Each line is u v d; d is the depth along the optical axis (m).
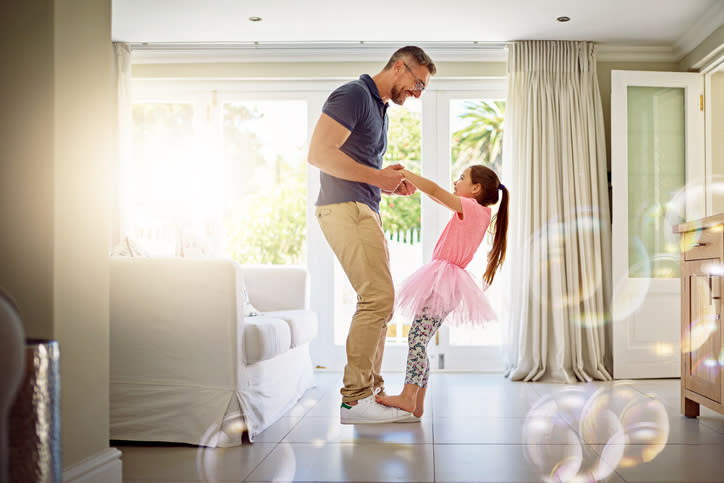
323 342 4.48
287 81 4.56
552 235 4.13
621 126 4.20
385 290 2.49
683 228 2.79
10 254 1.56
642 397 3.38
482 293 2.69
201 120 4.58
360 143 2.58
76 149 1.66
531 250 4.16
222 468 2.02
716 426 2.62
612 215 4.22
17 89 1.59
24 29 1.59
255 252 4.61
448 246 2.69
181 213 4.57
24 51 1.59
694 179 4.28
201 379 2.37
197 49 4.45
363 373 2.51
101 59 1.79
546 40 4.28
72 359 1.62
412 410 2.56
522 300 4.11
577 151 4.20
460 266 2.71
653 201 4.30
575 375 4.05
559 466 2.02
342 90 2.44
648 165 4.32
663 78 4.26
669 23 3.98
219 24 4.01
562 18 3.89
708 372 2.57
